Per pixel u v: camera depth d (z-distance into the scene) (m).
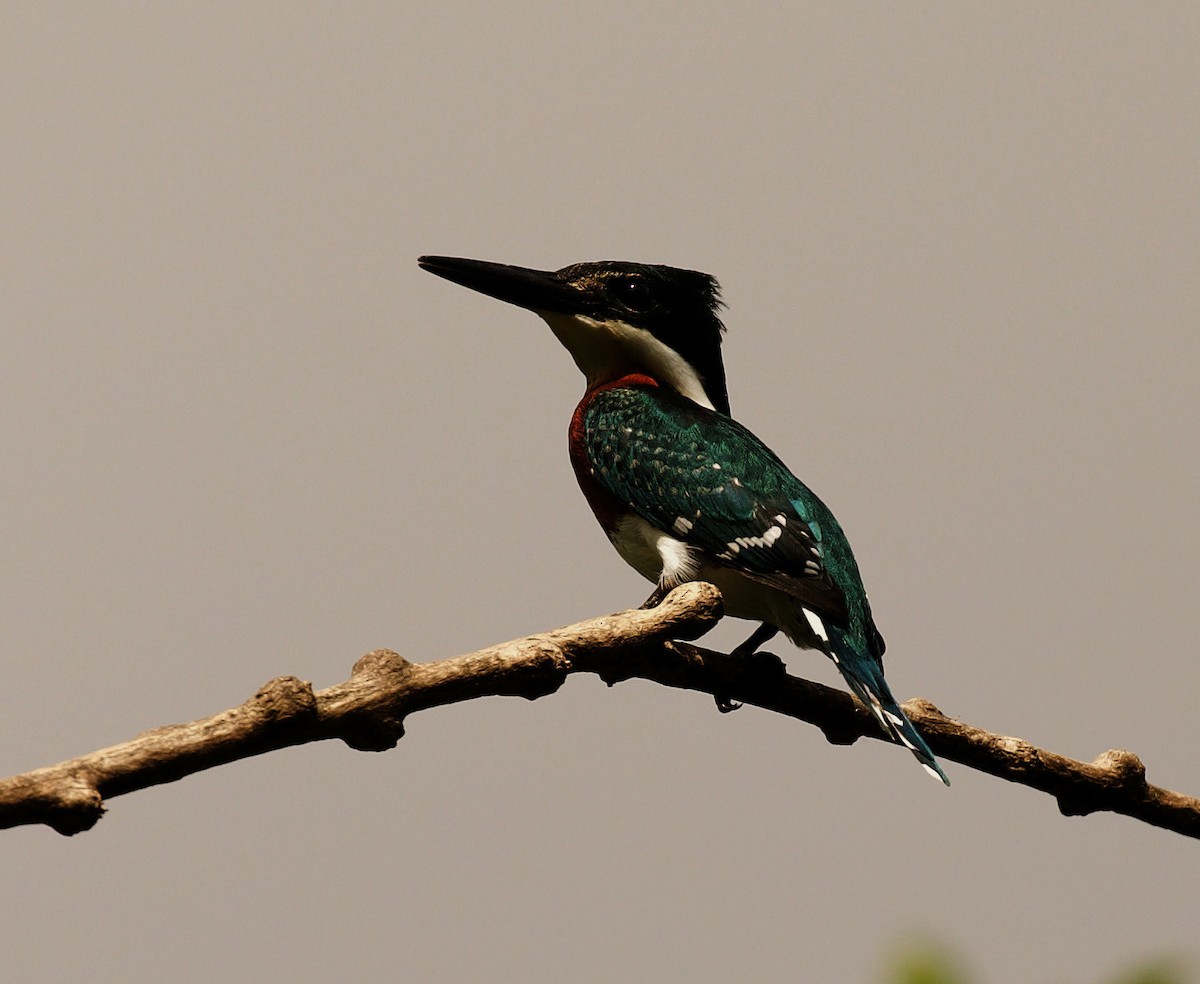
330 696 6.71
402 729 6.93
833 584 10.54
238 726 6.28
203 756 6.19
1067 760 10.26
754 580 10.70
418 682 7.00
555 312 12.38
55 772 5.82
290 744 6.57
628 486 11.38
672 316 12.43
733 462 11.15
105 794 5.94
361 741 6.85
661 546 11.20
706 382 12.55
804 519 10.97
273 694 6.39
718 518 10.95
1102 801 10.30
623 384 12.16
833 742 10.52
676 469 11.17
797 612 10.92
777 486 11.09
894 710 9.87
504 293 12.36
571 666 7.93
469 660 7.24
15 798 5.67
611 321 12.36
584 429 11.84
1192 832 10.60
